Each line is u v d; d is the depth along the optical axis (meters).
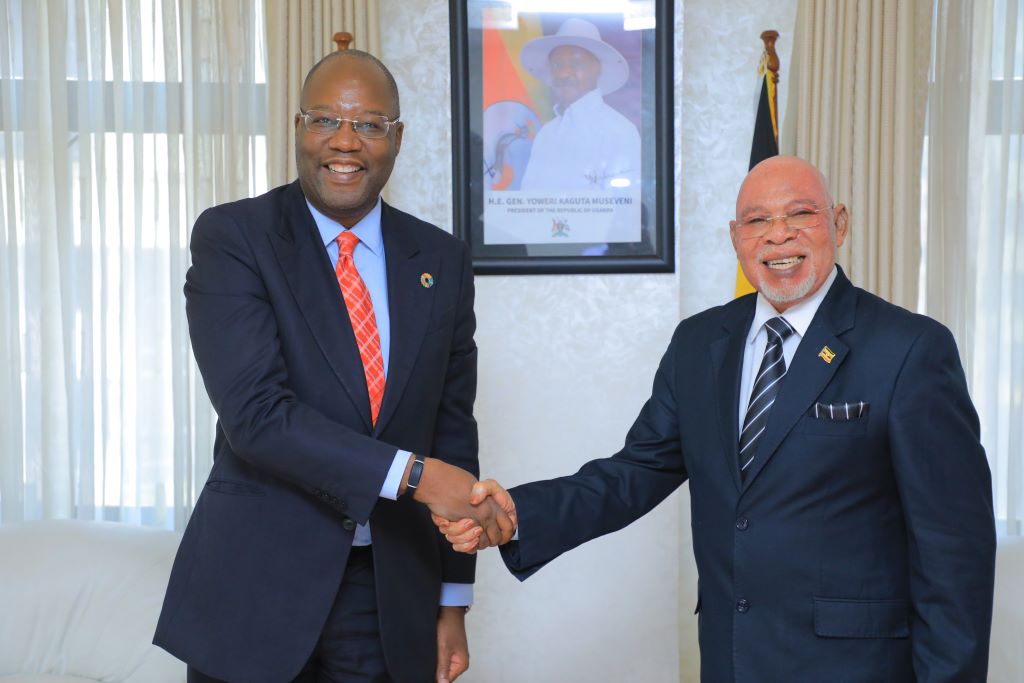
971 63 3.22
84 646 2.65
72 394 3.30
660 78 3.17
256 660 1.78
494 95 3.20
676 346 2.12
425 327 1.93
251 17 3.29
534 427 3.22
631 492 2.12
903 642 1.76
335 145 1.85
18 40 3.31
